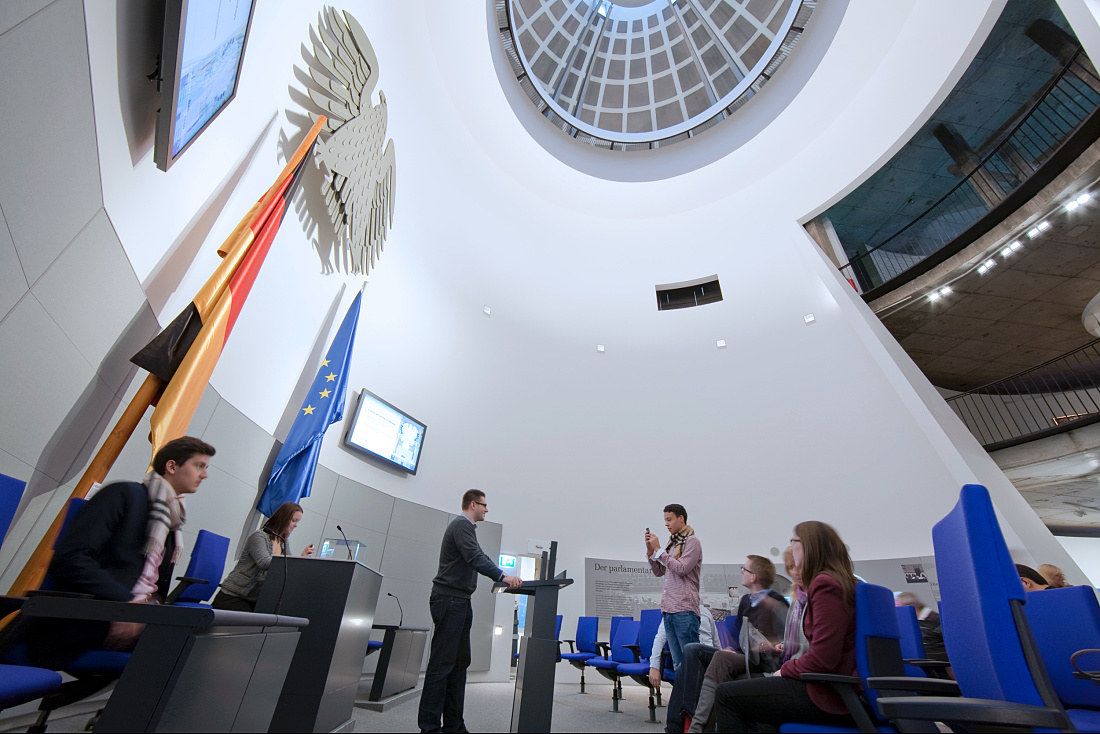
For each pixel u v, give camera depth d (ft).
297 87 13.67
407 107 21.44
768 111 30.53
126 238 7.89
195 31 7.34
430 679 7.22
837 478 20.94
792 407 23.27
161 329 9.36
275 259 13.29
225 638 4.29
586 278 29.25
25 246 5.62
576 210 31.27
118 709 3.51
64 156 6.03
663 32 34.04
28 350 6.07
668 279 29.58
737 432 23.50
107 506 5.14
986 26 21.27
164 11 7.47
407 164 21.53
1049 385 32.76
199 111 8.70
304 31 13.87
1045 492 25.03
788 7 29.09
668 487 22.81
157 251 8.91
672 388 25.45
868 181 33.32
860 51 27.04
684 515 10.65
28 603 3.71
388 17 19.52
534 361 25.08
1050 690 2.96
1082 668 5.88
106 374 7.99
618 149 33.50
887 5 25.76
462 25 24.76
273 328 13.28
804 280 26.43
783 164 29.76
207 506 10.88
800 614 6.29
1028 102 29.48
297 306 14.32
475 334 23.35
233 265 10.02
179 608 3.74
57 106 5.75
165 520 5.59
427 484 19.04
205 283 9.71
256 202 12.26
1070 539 27.12
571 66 33.65
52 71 5.57
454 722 7.44
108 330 7.84
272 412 13.50
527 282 27.20
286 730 5.65
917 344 31.19
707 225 30.55
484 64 26.43
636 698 15.11
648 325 27.81
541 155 30.55
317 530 14.55
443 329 21.83
